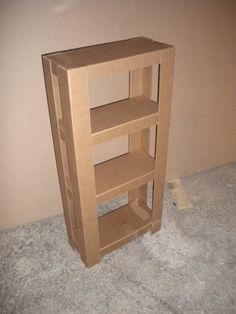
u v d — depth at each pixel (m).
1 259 1.54
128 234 1.57
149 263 1.51
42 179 1.66
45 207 1.77
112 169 1.46
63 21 1.26
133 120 1.22
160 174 1.48
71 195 1.35
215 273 1.46
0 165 1.51
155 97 1.68
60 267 1.50
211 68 1.72
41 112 1.44
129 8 1.34
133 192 1.76
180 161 2.04
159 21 1.44
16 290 1.39
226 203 1.90
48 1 1.19
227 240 1.64
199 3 1.47
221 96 1.87
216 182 2.09
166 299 1.35
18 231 1.72
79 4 1.25
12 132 1.43
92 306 1.32
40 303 1.33
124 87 1.55
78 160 1.13
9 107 1.36
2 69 1.26
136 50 1.14
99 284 1.42
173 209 1.86
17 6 1.16
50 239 1.67
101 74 1.03
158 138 1.35
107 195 1.32
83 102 1.03
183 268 1.48
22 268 1.50
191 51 1.60
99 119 1.24
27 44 1.25
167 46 1.17
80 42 1.33
